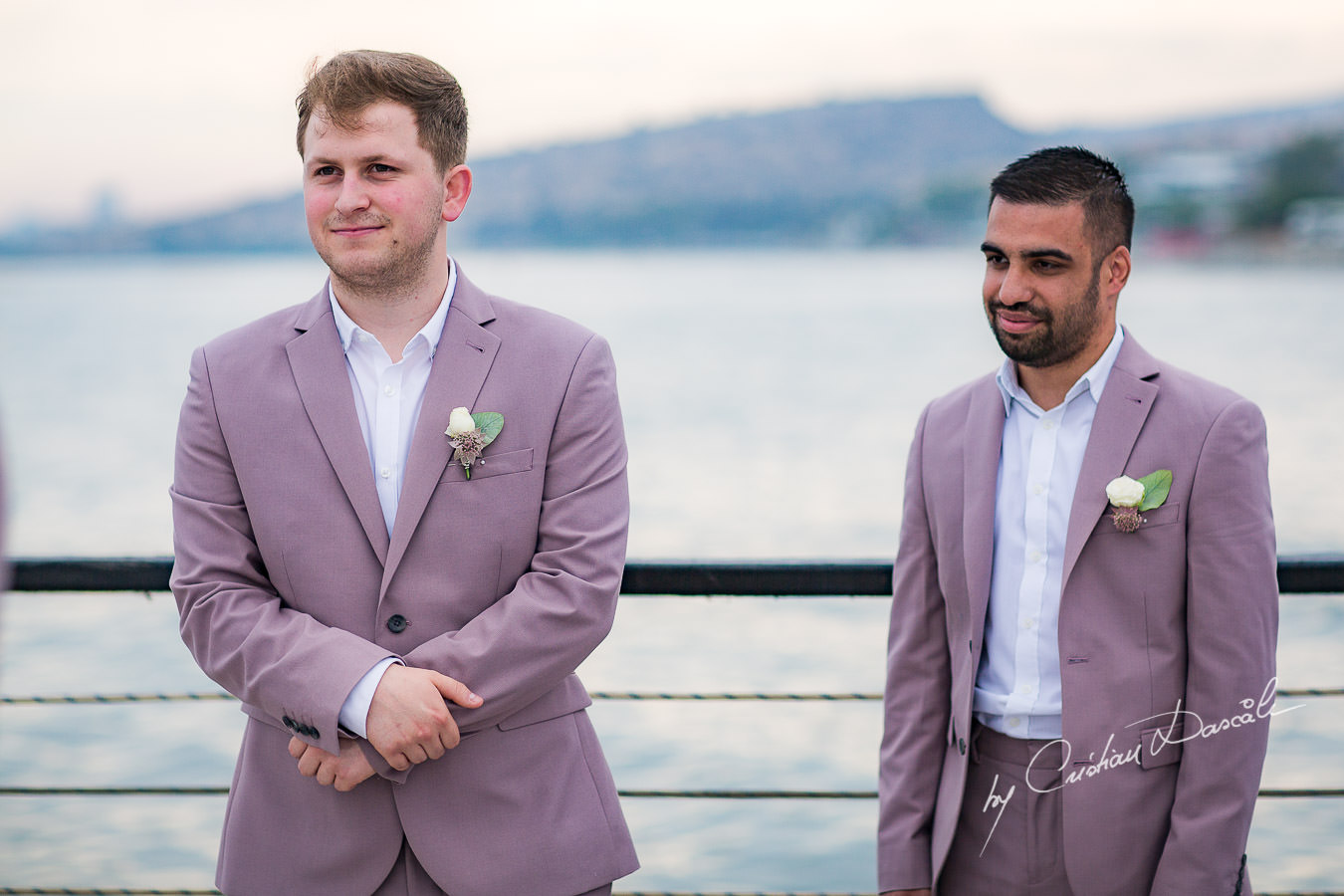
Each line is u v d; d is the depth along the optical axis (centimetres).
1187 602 193
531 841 189
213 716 972
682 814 769
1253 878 578
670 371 4444
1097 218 194
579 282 13925
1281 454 2319
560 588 187
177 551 195
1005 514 203
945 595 208
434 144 191
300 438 193
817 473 2420
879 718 960
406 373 198
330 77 186
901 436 2919
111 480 2347
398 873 190
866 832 739
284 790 191
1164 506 191
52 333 6825
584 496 195
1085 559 194
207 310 9444
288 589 191
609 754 888
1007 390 207
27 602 1321
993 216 199
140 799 761
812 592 231
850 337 5978
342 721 179
